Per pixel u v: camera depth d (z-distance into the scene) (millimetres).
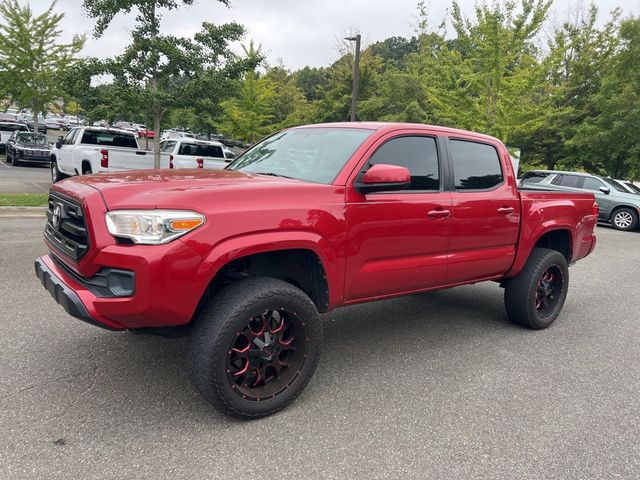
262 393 3084
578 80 21297
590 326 5367
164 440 2791
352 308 5562
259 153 4324
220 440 2826
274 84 25000
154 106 12078
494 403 3445
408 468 2658
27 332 4180
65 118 62250
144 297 2650
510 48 17016
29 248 7008
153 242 2664
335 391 3516
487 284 7039
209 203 2830
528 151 22906
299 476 2545
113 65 11555
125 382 3430
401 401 3410
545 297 5129
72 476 2439
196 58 11789
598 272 8414
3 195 11594
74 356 3783
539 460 2795
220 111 12625
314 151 3877
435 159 4086
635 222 14969
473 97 18672
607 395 3664
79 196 2895
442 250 4059
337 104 28578
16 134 22578
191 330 3037
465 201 4160
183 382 3473
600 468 2750
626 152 19781
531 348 4566
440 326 5078
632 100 18625
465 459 2768
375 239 3564
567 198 5297
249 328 3004
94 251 2736
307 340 3197
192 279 2734
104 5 11148
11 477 2406
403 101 27391
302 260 3471
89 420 2945
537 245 5609
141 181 3018
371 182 3309
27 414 2967
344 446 2836
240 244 2877
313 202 3219
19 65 23188
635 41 19266
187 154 14781
